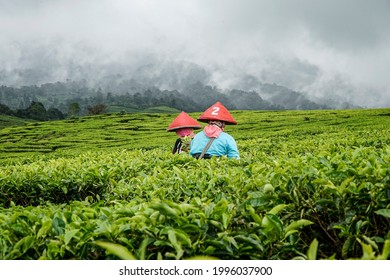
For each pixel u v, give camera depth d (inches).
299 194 137.6
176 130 474.9
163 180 226.5
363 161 168.6
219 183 199.5
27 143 1886.1
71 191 297.7
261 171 186.4
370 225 128.7
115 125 2390.5
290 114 2224.4
